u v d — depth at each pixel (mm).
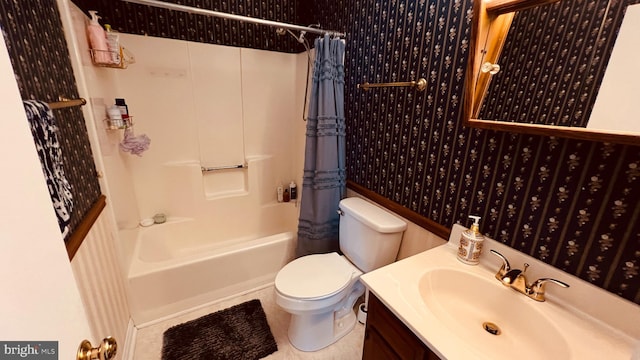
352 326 1684
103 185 1393
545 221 890
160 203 2227
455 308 993
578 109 743
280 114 2572
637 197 689
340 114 1765
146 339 1565
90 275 1053
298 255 2039
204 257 1778
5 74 365
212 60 2164
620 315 741
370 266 1490
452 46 1087
